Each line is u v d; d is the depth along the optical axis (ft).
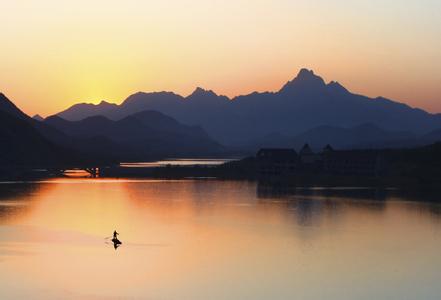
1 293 250.78
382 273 282.97
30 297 246.47
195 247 335.47
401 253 322.96
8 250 325.21
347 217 442.50
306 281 269.85
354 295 251.19
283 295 250.57
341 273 282.56
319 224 411.54
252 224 411.13
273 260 305.73
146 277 274.98
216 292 254.06
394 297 249.55
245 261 304.09
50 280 269.23
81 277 274.57
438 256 315.99
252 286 261.85
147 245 341.21
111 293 251.60
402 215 452.35
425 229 392.88
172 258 309.83
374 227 399.65
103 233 375.45
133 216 446.60
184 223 414.41
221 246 338.13
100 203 527.81
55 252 321.73
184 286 261.65
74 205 512.22
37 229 387.34
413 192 628.69
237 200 553.23
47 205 510.17
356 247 336.70
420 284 266.16
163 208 493.77
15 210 474.08
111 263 299.17
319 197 579.07
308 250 328.49
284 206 507.30
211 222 418.92
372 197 579.07
